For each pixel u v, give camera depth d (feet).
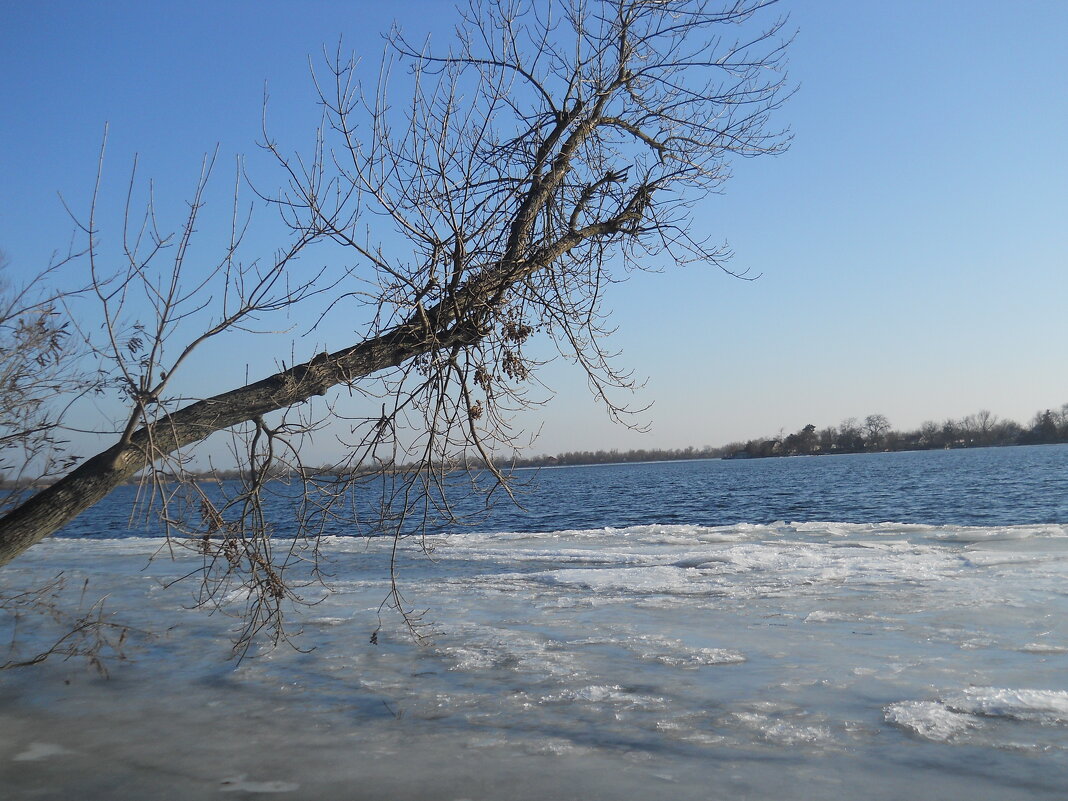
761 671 24.16
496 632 30.25
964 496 117.29
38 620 34.06
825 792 15.89
